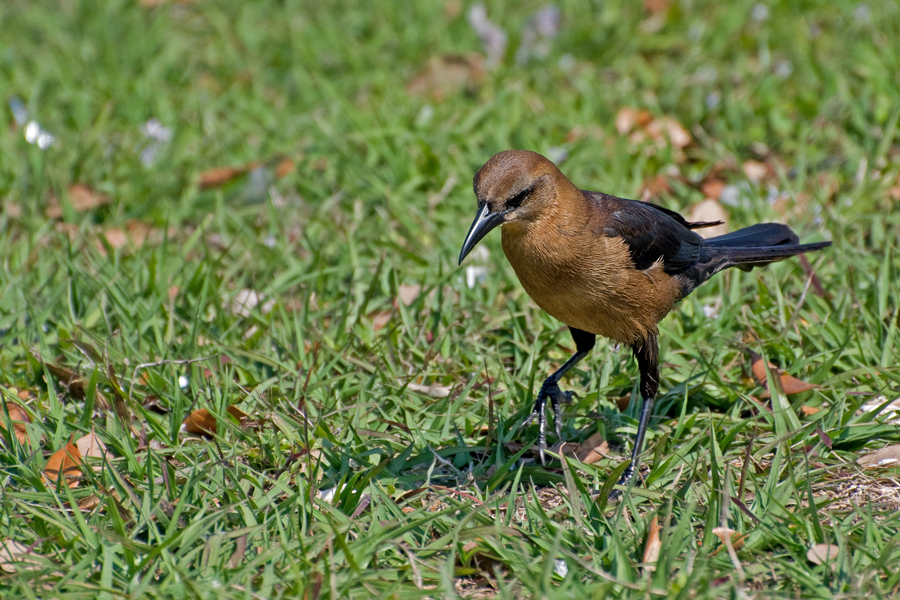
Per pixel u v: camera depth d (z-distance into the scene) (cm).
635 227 799
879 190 1125
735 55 1496
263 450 777
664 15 1630
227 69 1569
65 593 593
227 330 960
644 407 798
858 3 1562
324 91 1439
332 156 1302
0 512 673
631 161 1252
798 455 761
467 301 1019
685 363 905
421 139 1272
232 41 1648
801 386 836
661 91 1426
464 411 832
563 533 654
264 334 955
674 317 985
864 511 673
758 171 1227
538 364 911
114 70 1534
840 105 1290
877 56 1395
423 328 974
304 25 1666
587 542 648
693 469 713
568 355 955
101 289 1009
